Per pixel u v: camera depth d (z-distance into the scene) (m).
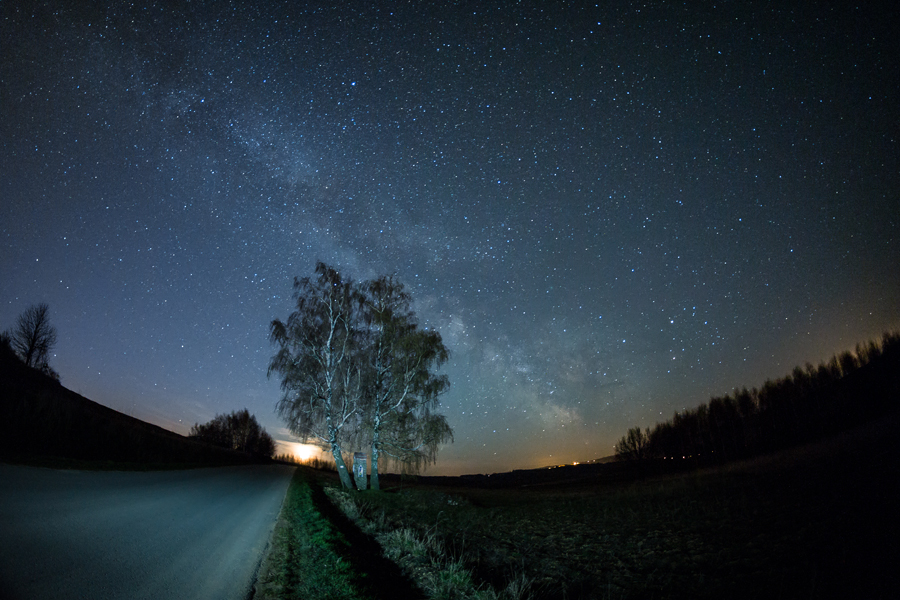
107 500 11.71
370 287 29.80
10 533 6.87
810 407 75.19
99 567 6.09
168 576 6.24
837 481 22.23
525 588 8.14
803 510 16.45
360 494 24.58
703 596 8.57
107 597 5.06
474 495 39.97
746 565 10.52
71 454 22.11
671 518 18.55
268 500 18.52
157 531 9.08
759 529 14.50
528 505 27.97
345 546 9.26
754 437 76.88
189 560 7.28
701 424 83.81
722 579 9.56
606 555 12.45
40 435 20.73
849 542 11.48
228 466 48.62
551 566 10.84
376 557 8.80
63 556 6.26
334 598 6.19
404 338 27.83
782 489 22.56
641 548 13.25
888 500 16.08
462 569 8.34
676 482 37.72
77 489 12.51
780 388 82.31
